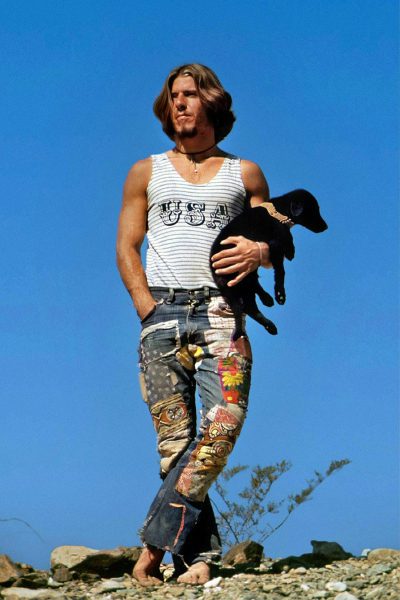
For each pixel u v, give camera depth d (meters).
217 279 5.72
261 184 6.03
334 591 5.05
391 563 5.75
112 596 5.18
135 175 5.96
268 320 5.90
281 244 5.81
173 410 5.72
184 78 5.96
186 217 5.78
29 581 5.47
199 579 5.48
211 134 6.01
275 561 6.36
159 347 5.73
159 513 5.60
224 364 5.62
